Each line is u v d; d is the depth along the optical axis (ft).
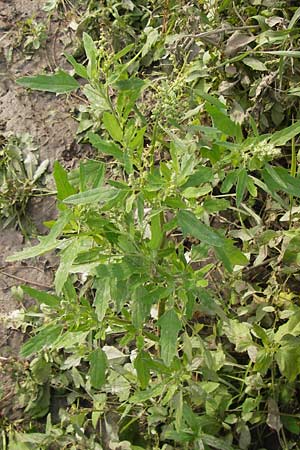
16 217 4.46
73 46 4.82
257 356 3.38
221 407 3.55
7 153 4.55
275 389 3.58
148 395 3.17
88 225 2.71
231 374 3.70
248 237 3.76
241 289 3.76
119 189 2.61
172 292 2.82
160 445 3.75
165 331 2.74
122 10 4.69
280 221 3.88
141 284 2.79
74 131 4.60
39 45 4.87
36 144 4.60
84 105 4.59
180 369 3.19
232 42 3.93
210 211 2.85
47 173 4.53
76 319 2.88
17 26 4.93
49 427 3.82
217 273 3.84
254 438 3.72
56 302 2.91
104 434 3.88
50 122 4.65
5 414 4.02
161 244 3.07
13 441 3.89
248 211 3.76
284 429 3.69
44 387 4.01
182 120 3.67
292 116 4.00
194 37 3.88
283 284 3.71
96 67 2.77
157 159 4.20
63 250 2.70
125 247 2.75
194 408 3.69
